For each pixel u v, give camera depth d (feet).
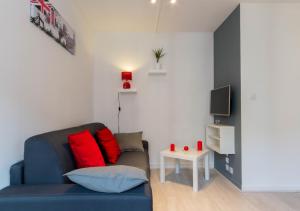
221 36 11.96
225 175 11.19
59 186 4.49
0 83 4.52
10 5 4.84
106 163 8.04
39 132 6.18
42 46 6.34
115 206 4.00
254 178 9.39
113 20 11.54
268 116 9.46
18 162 4.98
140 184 4.42
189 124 13.15
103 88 13.04
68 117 8.65
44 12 6.35
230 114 10.56
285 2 9.55
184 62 13.21
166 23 11.93
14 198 3.93
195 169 9.31
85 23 11.25
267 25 9.56
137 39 13.17
